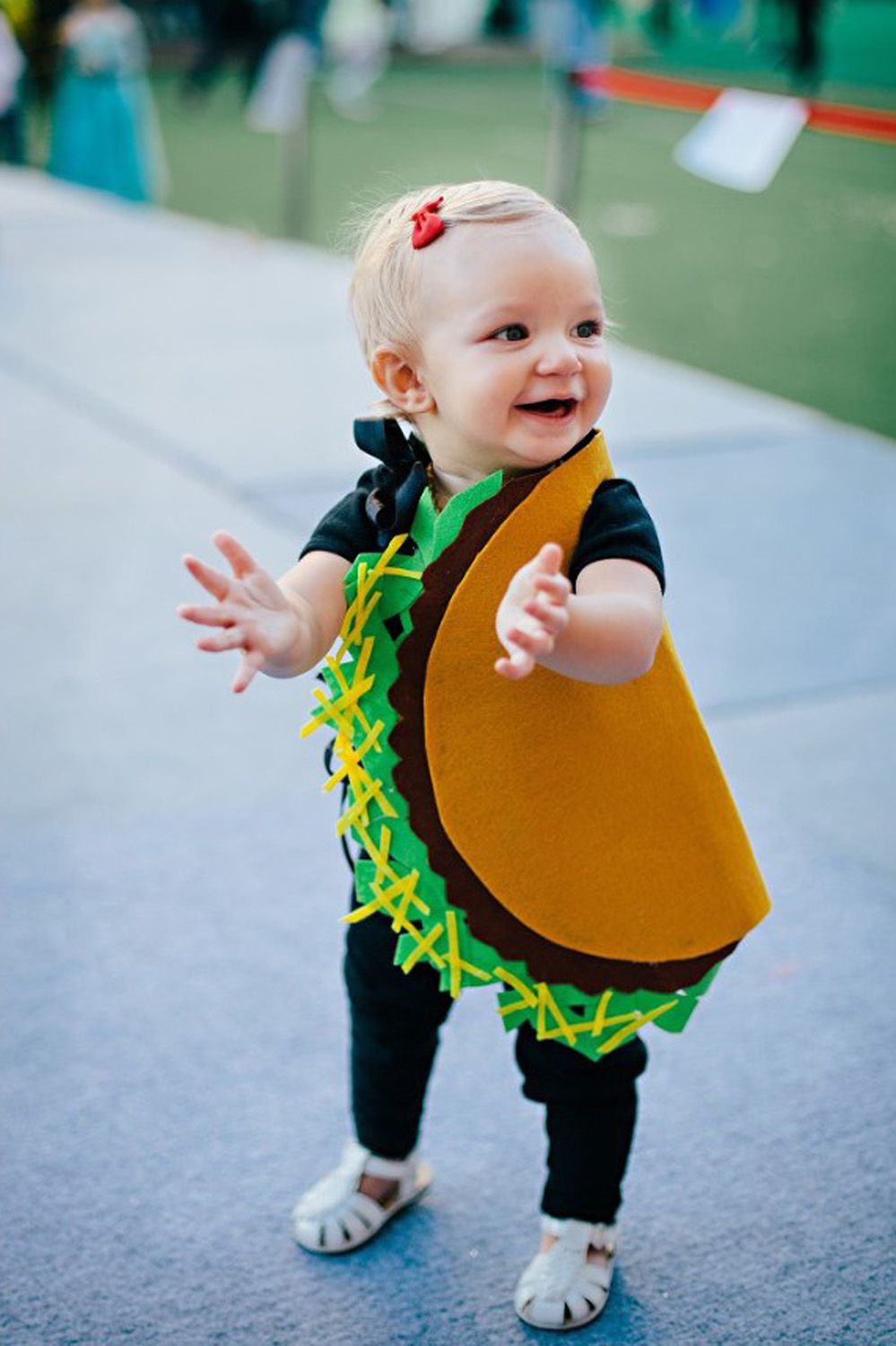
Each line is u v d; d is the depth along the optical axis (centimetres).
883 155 1268
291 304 738
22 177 1078
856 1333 191
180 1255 201
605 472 169
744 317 779
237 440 534
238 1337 189
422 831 172
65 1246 202
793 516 482
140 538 444
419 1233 207
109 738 333
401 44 1995
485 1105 231
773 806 316
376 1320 192
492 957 175
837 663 383
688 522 473
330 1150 220
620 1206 204
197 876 284
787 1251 204
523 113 1468
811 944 271
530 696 166
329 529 174
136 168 1026
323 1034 244
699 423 573
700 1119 228
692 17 1989
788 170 1195
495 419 158
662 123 1416
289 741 336
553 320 157
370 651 169
